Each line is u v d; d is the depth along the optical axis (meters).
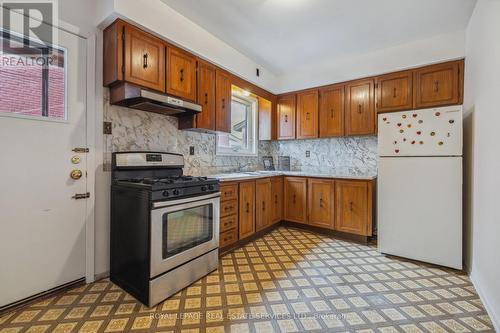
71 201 1.87
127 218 1.86
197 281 2.03
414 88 2.92
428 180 2.38
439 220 2.33
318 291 1.88
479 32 2.04
